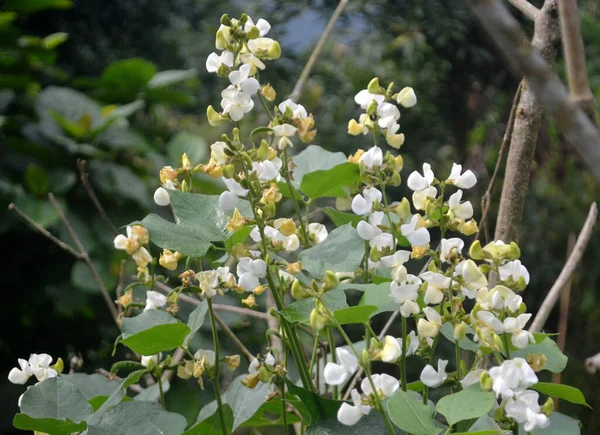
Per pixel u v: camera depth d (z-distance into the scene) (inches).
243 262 23.5
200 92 140.4
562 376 67.0
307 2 121.0
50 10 129.8
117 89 90.0
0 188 76.0
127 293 25.8
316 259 24.9
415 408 20.6
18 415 23.1
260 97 25.0
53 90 86.9
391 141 25.0
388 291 23.1
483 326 21.5
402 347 22.9
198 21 150.2
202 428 24.7
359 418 20.6
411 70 114.5
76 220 76.1
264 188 24.1
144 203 80.8
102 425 24.1
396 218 26.6
